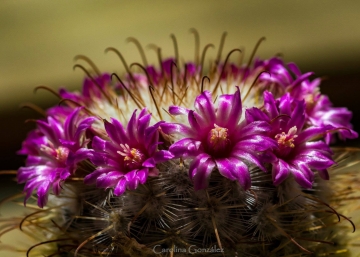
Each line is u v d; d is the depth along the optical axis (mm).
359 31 339
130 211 178
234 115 176
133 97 186
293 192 181
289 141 177
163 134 178
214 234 178
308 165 177
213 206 176
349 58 321
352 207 199
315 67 321
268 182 180
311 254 188
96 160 175
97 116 188
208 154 174
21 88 323
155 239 178
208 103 177
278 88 198
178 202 177
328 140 189
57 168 182
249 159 172
